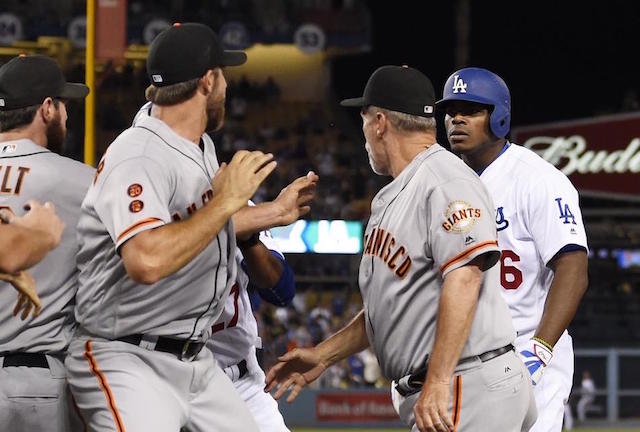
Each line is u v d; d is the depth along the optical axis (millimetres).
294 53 127375
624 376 78438
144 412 16375
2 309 17484
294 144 115250
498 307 17500
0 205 17625
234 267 17828
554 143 109750
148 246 15586
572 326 95938
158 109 17062
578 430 73562
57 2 106938
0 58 105688
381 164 18266
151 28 107125
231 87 123062
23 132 18219
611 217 105812
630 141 106938
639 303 98750
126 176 16047
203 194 16812
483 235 16734
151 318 16672
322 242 94375
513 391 17281
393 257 17469
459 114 21844
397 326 17594
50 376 17625
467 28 113312
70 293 17766
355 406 77500
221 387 17719
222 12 114000
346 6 118250
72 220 17781
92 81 30828
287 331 83312
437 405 16359
